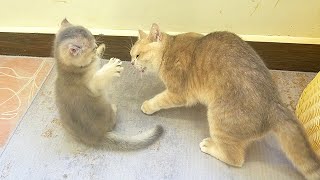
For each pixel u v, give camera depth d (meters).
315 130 0.47
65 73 0.47
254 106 0.44
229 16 0.60
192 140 0.54
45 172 0.51
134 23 0.63
